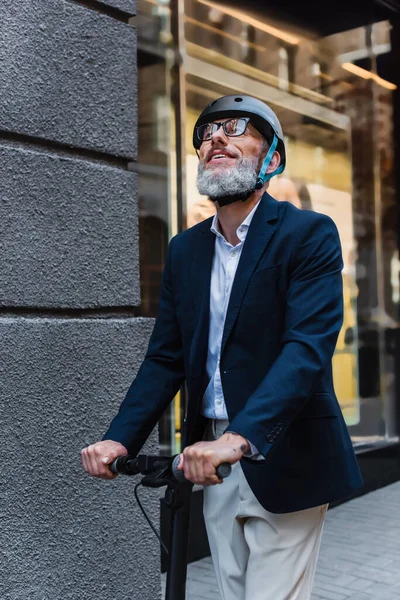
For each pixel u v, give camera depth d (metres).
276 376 1.72
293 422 1.94
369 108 6.92
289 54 6.00
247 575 2.00
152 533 3.35
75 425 3.08
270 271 1.94
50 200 3.04
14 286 2.90
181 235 2.22
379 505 6.00
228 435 1.64
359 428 6.68
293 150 6.01
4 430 2.84
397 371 7.07
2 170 2.88
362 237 6.82
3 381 2.84
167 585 1.74
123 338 3.28
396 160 7.24
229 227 2.07
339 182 6.51
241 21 5.58
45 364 2.98
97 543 3.13
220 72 5.37
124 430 2.05
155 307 4.85
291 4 6.02
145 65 4.82
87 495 3.10
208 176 2.00
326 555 4.71
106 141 3.30
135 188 3.41
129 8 3.44
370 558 4.64
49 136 3.06
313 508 2.00
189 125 5.09
